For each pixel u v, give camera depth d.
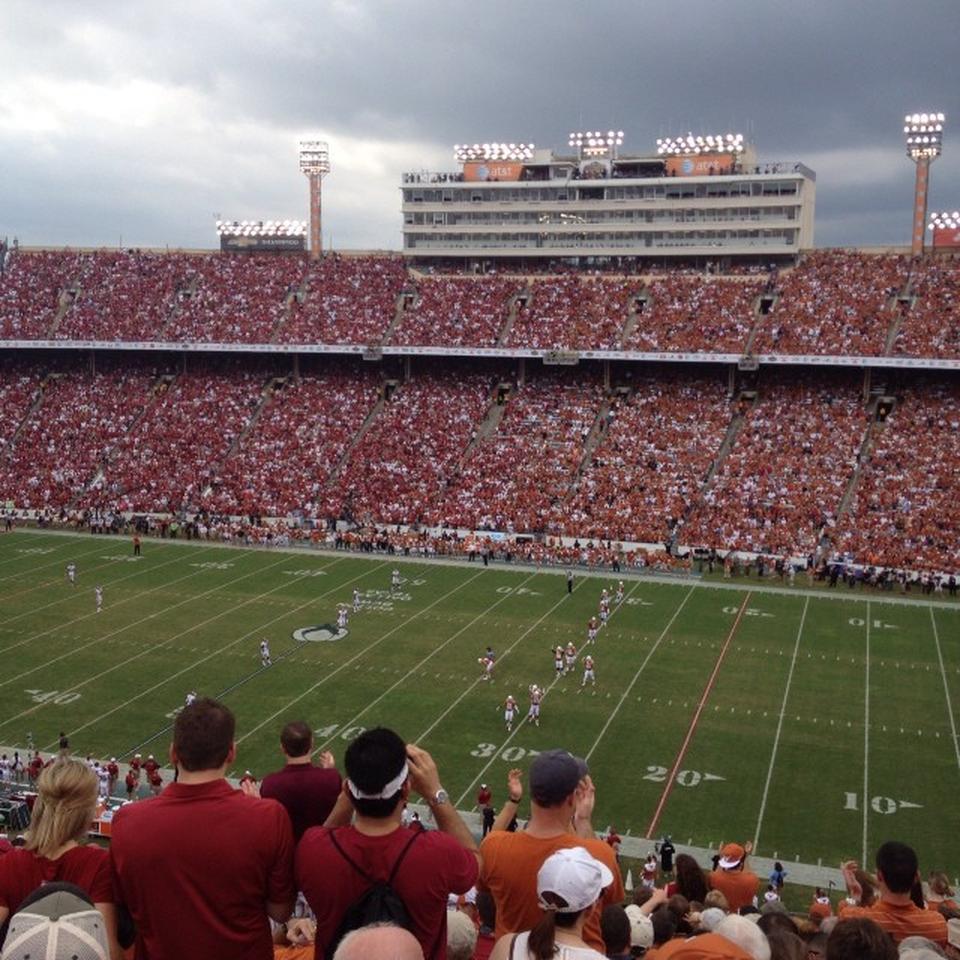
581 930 5.70
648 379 72.12
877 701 36.12
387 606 47.53
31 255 86.06
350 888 5.33
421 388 74.50
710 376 71.38
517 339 72.88
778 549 55.66
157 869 5.39
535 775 6.42
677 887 12.47
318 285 81.12
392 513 62.94
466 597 49.31
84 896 4.83
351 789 5.48
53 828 5.60
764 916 6.66
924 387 66.44
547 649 41.56
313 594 49.50
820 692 36.94
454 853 5.50
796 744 32.44
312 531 61.53
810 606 48.19
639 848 26.00
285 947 7.54
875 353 65.19
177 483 68.00
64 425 74.75
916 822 27.36
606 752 31.83
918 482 58.78
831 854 25.72
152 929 5.45
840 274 73.44
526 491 63.31
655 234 82.19
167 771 30.55
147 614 45.78
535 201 84.06
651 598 49.47
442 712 34.94
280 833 5.57
